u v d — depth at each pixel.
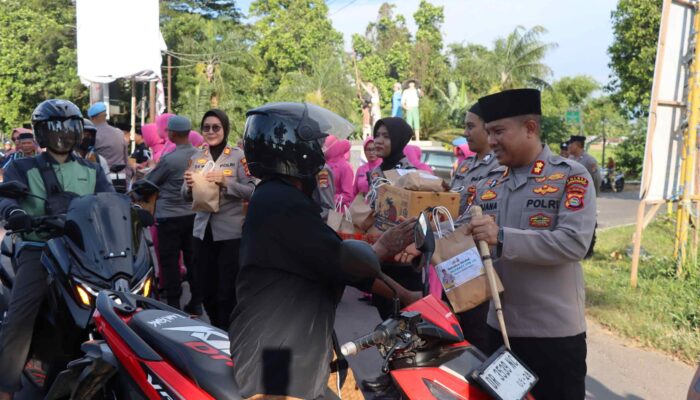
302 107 2.52
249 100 38.84
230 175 5.34
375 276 2.35
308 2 55.88
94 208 4.10
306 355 2.37
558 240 2.79
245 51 40.34
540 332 2.94
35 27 36.19
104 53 13.55
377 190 4.13
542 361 2.95
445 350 2.53
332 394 2.57
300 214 2.35
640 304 6.61
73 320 3.81
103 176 4.70
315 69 37.84
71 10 37.38
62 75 36.00
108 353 3.27
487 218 2.85
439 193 3.71
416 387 2.33
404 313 2.45
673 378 4.88
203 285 5.62
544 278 2.94
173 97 37.94
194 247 5.55
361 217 4.10
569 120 36.25
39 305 4.07
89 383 3.31
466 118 4.54
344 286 2.50
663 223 13.90
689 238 8.79
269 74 53.56
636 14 23.14
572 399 2.96
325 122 2.50
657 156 7.65
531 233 2.82
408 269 4.12
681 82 7.83
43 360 4.20
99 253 3.92
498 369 2.35
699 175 8.12
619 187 32.72
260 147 2.44
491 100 3.05
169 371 2.84
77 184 4.49
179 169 6.20
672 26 7.62
